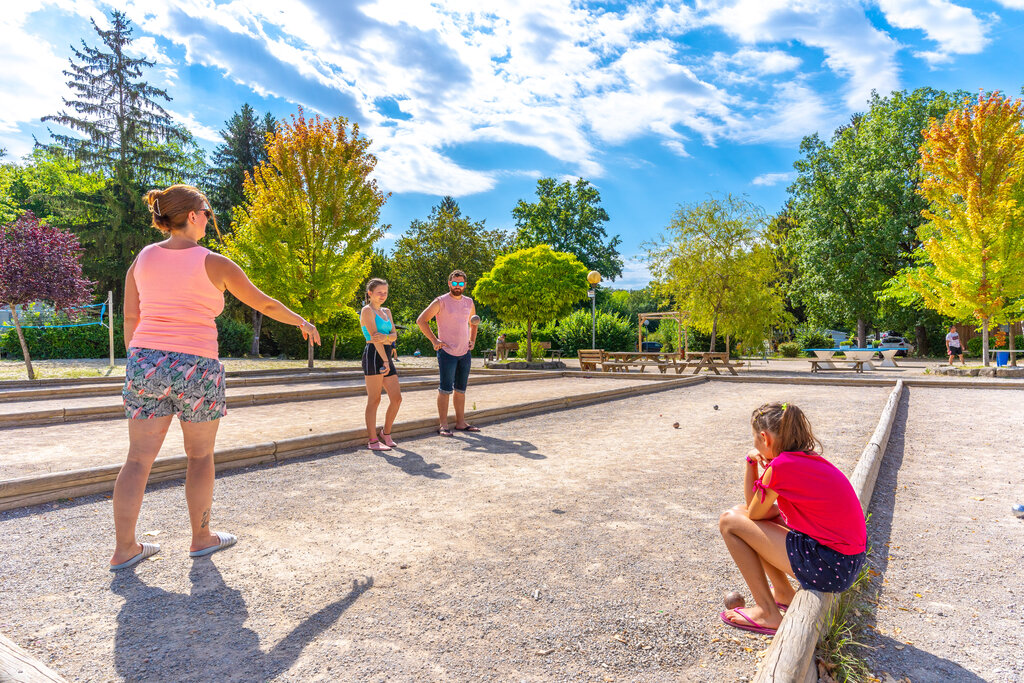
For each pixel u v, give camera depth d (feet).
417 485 15.96
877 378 54.08
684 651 7.59
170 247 10.19
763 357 107.34
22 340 43.34
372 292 20.62
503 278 74.84
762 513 8.13
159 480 15.58
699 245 79.56
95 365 59.82
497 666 7.15
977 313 55.52
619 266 168.76
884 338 132.46
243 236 62.18
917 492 15.81
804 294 125.29
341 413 30.07
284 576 9.82
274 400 35.76
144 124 112.98
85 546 11.07
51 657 7.16
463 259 151.12
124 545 10.03
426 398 37.42
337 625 8.14
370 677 6.84
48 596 8.94
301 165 61.62
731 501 14.64
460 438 23.32
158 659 7.17
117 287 110.01
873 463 16.24
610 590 9.42
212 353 10.47
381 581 9.66
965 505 14.62
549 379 56.90
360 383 46.39
